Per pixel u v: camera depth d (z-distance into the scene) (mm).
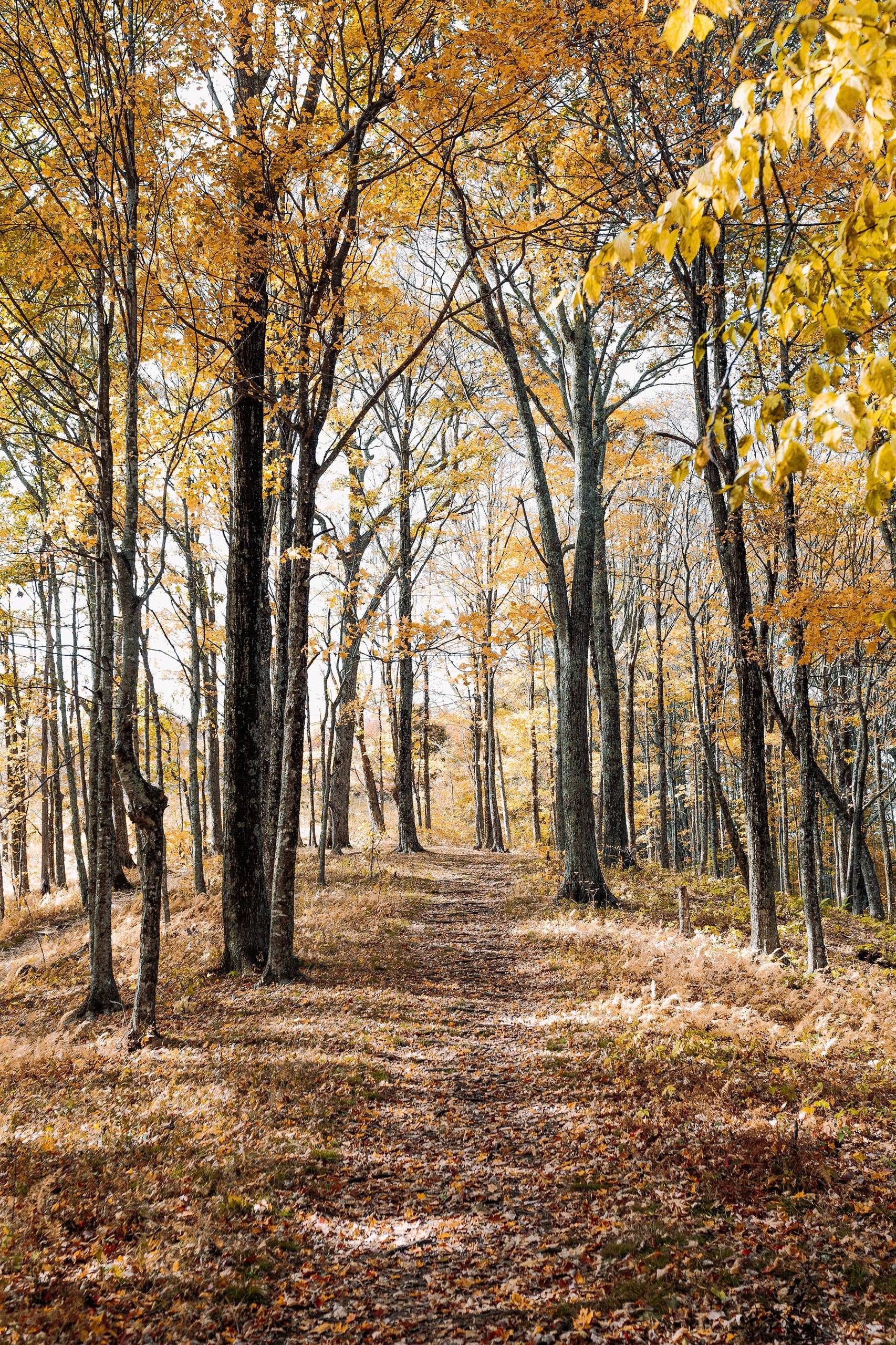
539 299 18688
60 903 23219
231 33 8555
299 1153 6145
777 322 2824
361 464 20641
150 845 9289
